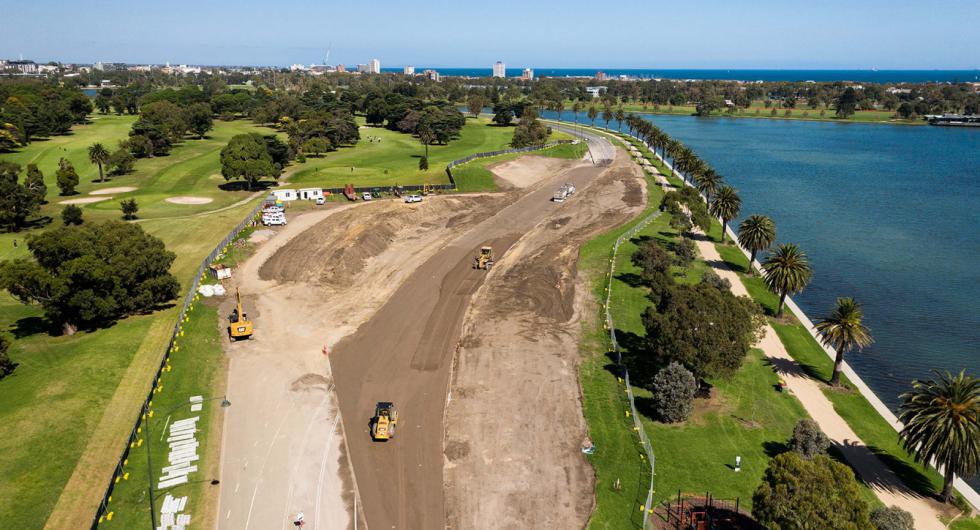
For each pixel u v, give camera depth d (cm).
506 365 6600
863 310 9062
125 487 4656
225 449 5150
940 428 4675
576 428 5516
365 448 5197
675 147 17725
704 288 6022
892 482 5159
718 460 5188
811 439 5197
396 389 6112
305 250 10006
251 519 4375
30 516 4334
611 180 16200
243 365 6538
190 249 9938
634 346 7169
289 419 5584
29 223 11269
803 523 3644
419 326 7525
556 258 10038
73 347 6756
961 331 8406
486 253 9500
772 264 8331
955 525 4662
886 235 12794
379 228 11012
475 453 5138
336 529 4300
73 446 5100
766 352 7381
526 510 4503
